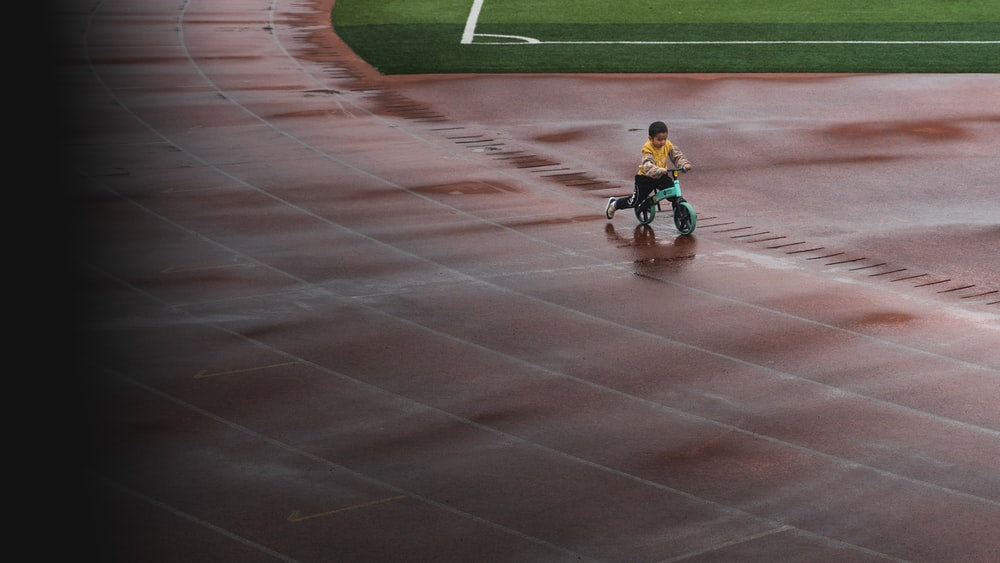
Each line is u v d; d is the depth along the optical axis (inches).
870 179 906.7
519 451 461.1
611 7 1760.6
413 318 606.2
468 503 420.5
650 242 746.2
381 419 489.4
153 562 379.6
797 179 907.4
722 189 880.9
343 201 830.5
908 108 1147.3
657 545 392.2
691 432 478.6
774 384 527.2
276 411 495.2
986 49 1439.5
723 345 573.3
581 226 780.0
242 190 855.7
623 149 1002.1
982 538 398.6
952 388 524.4
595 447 464.8
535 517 410.6
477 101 1182.3
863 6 1749.5
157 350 559.5
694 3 1786.4
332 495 425.4
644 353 562.9
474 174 914.1
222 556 384.5
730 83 1263.5
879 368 546.6
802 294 651.5
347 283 659.4
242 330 586.9
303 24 1673.2
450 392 516.7
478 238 748.6
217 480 436.1
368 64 1378.0
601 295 644.1
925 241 754.2
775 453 460.1
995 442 471.8
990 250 735.7
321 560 382.9
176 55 1422.2
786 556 385.7
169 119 1085.1
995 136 1037.8
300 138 1023.6
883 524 407.5
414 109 1146.7
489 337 581.6
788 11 1721.2
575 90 1231.5
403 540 394.9
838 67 1343.5
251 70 1336.1
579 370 541.6
